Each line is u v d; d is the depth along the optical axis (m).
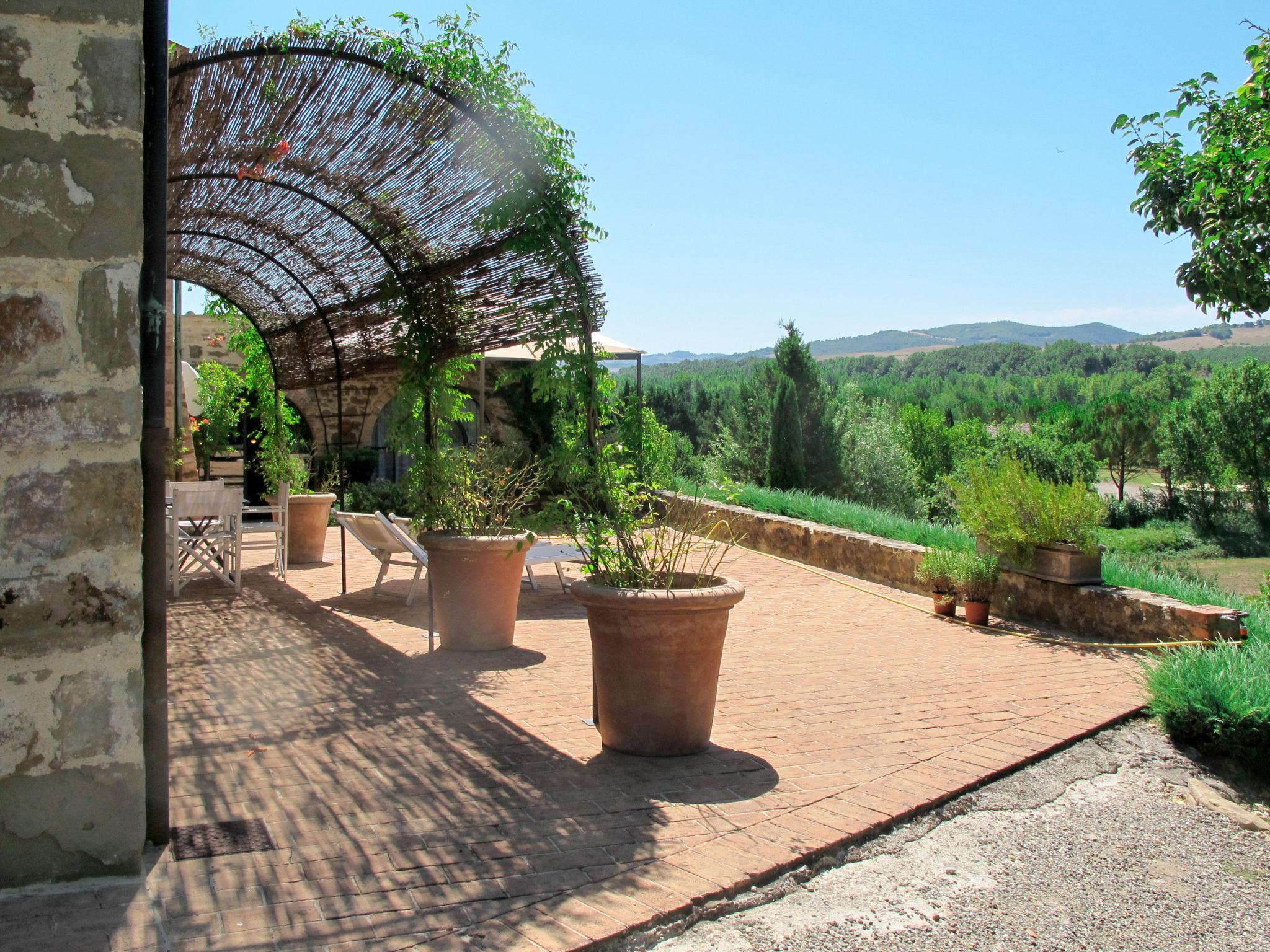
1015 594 7.69
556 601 8.16
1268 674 4.89
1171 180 6.18
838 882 3.24
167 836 3.12
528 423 16.86
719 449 20.41
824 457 19.78
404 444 6.51
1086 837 3.79
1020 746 4.54
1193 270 6.19
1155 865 3.59
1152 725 5.06
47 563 2.76
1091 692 5.53
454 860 3.09
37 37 2.73
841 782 4.00
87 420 2.80
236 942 2.52
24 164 2.72
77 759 2.81
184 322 16.25
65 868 2.81
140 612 2.89
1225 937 3.09
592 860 3.14
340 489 8.37
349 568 9.67
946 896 3.22
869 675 5.88
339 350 8.27
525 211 4.79
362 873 2.97
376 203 5.86
